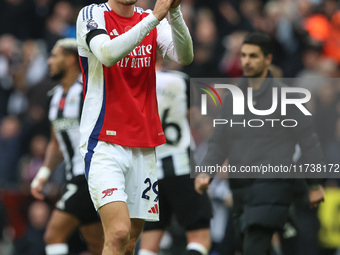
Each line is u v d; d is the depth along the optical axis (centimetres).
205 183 1988
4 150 3625
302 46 3812
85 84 1600
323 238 2809
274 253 2416
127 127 1574
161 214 2142
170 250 2612
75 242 2658
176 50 1588
